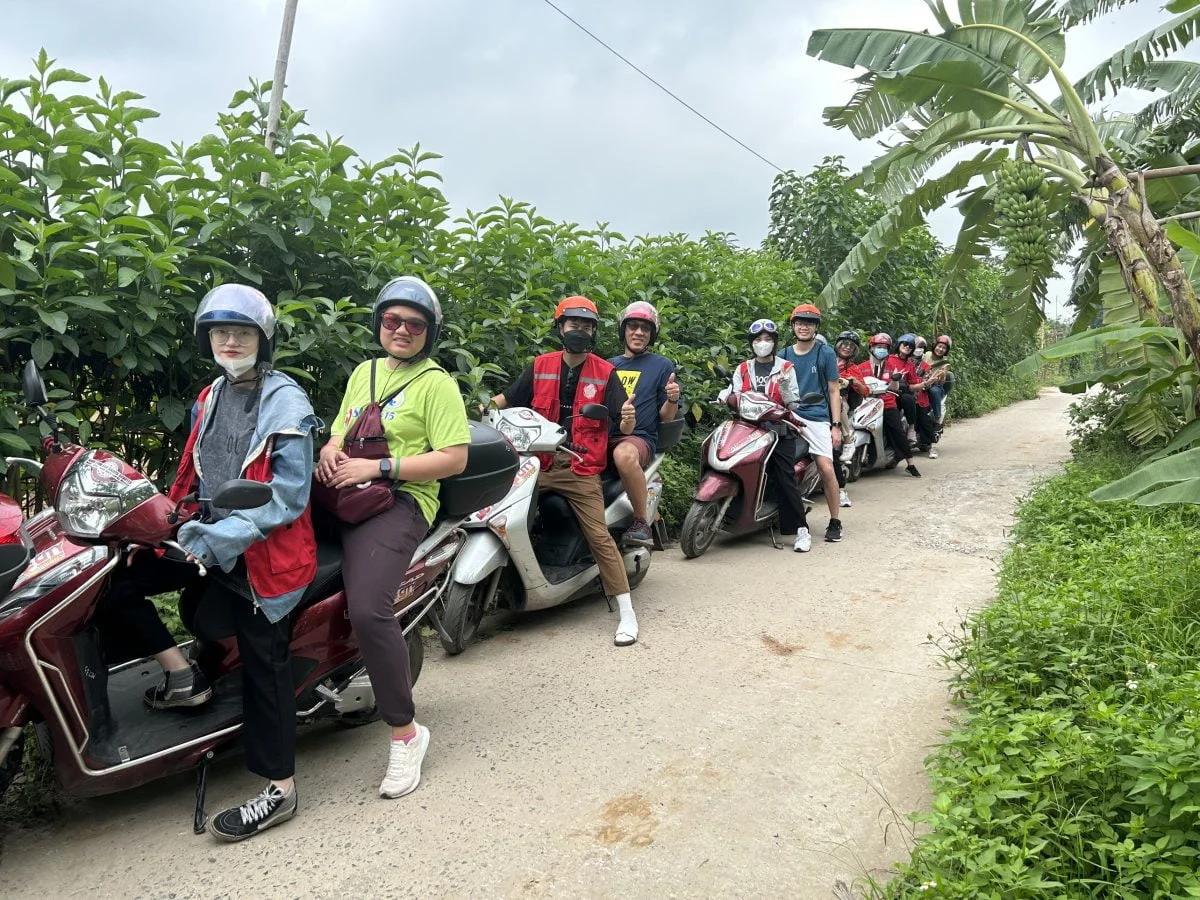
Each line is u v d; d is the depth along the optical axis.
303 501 2.63
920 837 2.33
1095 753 2.35
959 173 6.70
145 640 2.79
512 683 3.87
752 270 9.11
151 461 4.22
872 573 5.50
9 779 2.54
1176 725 2.44
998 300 17.95
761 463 6.04
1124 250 4.69
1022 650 3.26
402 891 2.38
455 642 4.15
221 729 2.75
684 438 7.47
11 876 2.48
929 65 5.09
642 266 7.20
